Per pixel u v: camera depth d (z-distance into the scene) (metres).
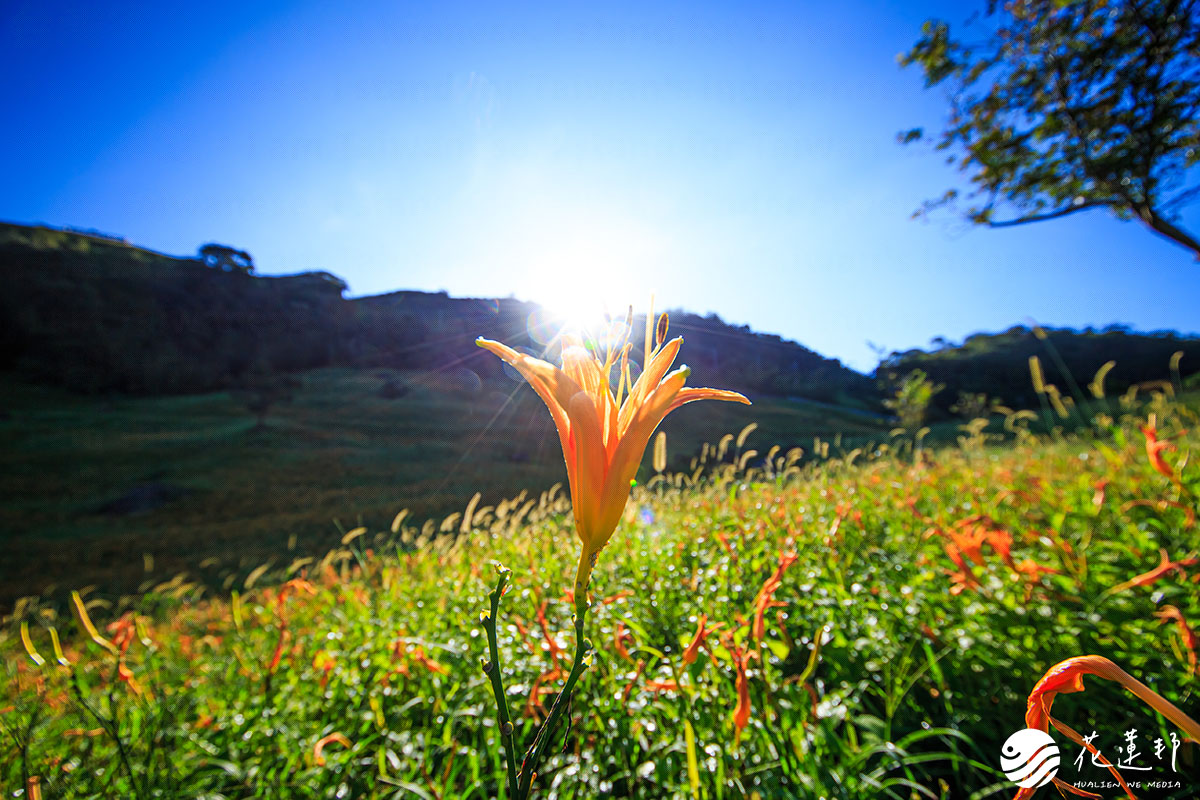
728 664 2.06
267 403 46.41
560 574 3.33
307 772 2.25
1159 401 4.44
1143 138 8.05
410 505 21.41
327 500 23.53
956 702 1.90
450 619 3.31
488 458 32.50
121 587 13.29
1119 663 1.79
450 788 1.91
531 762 0.70
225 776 2.35
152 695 3.03
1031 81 9.02
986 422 5.55
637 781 1.91
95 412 43.50
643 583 3.07
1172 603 2.01
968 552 2.08
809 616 2.37
